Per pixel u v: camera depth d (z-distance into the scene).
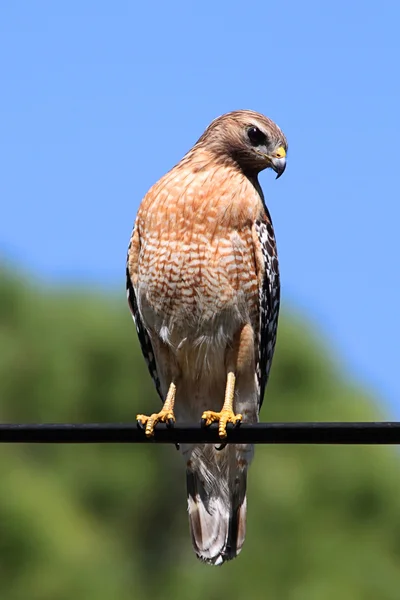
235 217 10.79
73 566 17.89
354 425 8.65
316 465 18.55
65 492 19.25
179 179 10.93
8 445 19.06
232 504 11.07
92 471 19.50
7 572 17.64
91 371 19.97
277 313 11.34
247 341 10.91
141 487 19.62
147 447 19.80
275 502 18.39
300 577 18.19
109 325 20.14
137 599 19.05
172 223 10.80
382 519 18.42
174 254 10.78
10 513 17.86
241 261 10.80
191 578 19.03
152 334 11.09
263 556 18.33
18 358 20.05
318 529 18.36
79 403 19.86
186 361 11.06
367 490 18.44
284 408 19.28
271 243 11.05
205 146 11.32
